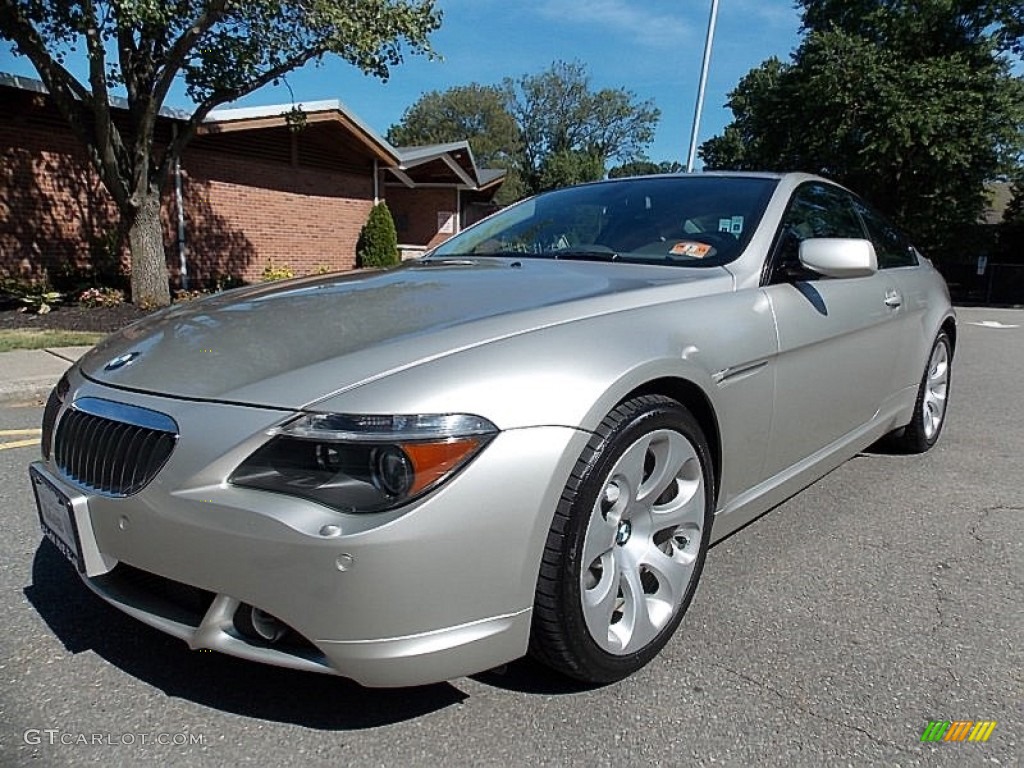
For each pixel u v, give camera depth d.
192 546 1.78
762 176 3.40
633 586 2.19
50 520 2.21
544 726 2.01
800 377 2.90
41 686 2.15
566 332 2.08
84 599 2.65
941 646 2.44
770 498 2.92
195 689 2.14
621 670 2.16
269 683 2.17
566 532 1.90
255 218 15.38
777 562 3.06
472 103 68.44
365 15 9.85
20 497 3.69
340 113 15.52
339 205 17.16
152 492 1.83
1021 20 20.22
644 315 2.30
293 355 1.98
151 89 10.45
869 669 2.30
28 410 5.76
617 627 2.18
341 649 1.71
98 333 8.98
